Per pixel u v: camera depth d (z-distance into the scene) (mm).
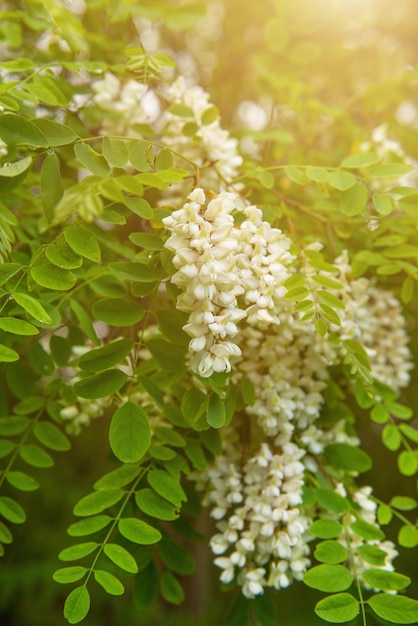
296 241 730
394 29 1097
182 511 754
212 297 600
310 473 747
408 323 998
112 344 659
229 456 736
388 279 862
